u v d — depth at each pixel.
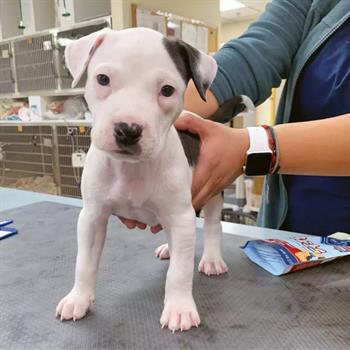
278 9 0.95
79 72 0.46
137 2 1.85
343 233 0.82
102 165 0.52
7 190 1.36
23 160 2.13
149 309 0.55
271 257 0.70
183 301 0.53
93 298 0.56
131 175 0.51
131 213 0.57
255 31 0.93
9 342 0.48
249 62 0.87
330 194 0.88
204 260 0.69
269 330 0.50
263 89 0.89
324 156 0.63
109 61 0.43
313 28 0.90
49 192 1.96
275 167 0.65
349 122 0.64
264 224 1.00
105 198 0.53
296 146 0.64
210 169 0.62
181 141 0.57
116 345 0.47
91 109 0.45
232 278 0.66
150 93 0.43
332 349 0.46
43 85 2.03
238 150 0.63
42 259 0.73
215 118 0.75
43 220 0.97
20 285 0.63
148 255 0.75
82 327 0.51
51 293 0.60
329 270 0.68
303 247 0.71
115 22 1.81
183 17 2.10
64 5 1.98
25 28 2.24
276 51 0.90
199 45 2.22
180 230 0.53
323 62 0.85
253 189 2.26
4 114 2.22
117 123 0.41
